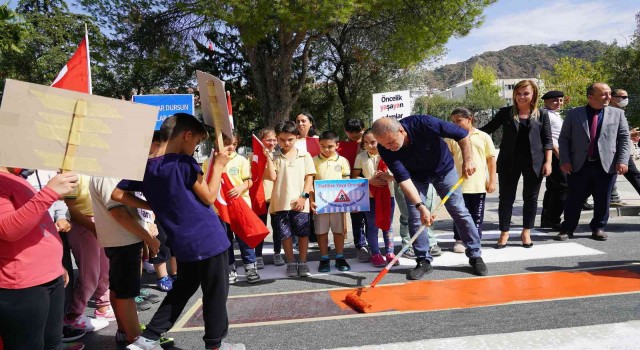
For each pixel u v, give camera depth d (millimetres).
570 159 5992
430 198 5633
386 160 4594
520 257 5375
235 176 5012
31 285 2242
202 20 16344
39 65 19281
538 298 3971
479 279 4629
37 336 2303
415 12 15406
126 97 22359
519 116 5719
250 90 21422
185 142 2934
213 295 2961
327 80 22500
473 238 4918
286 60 16031
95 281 3760
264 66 17062
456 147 5734
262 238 4289
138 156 2471
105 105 2365
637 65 26562
